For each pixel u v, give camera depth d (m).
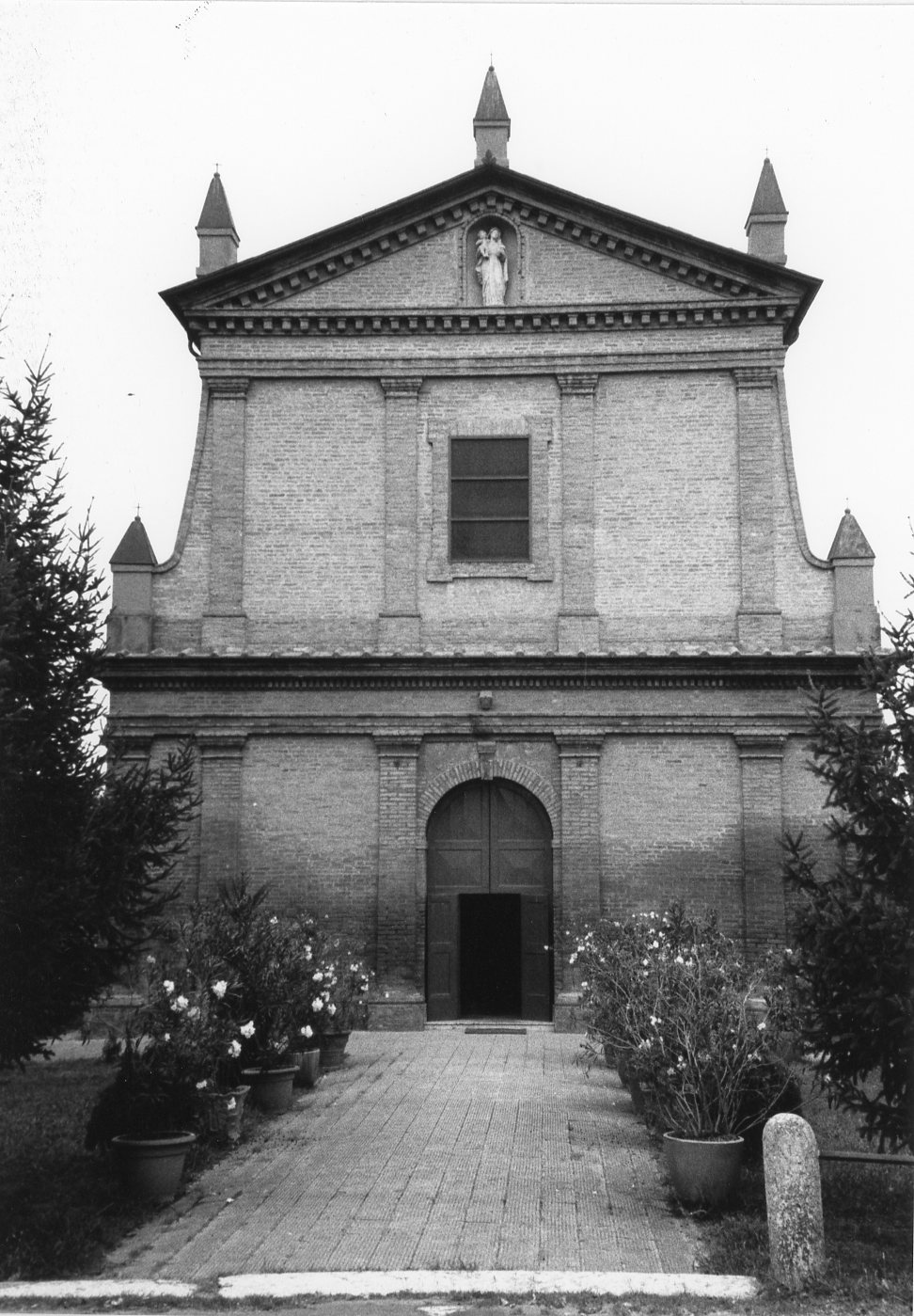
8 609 11.46
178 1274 9.98
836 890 11.05
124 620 23.12
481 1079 17.64
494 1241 10.77
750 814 22.19
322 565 23.33
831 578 22.81
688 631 22.83
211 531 23.41
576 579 23.03
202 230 24.53
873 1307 9.11
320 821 22.67
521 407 23.53
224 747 22.73
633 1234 10.94
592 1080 17.59
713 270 23.19
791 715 22.33
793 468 23.17
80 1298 9.38
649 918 19.80
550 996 22.67
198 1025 12.54
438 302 23.62
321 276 23.75
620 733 22.58
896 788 10.70
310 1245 10.66
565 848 22.36
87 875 11.70
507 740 22.81
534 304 23.44
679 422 23.34
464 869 22.98
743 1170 12.03
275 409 23.72
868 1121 10.76
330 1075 18.00
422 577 23.25
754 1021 13.12
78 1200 11.44
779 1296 9.33
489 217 23.78
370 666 22.70
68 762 12.12
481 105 24.55
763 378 23.23
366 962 22.25
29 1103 15.84
